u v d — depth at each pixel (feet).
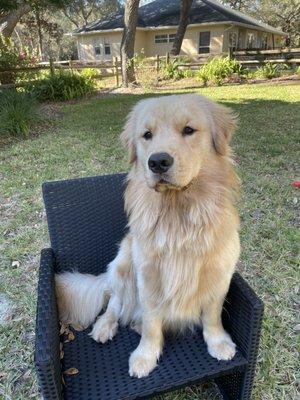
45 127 7.88
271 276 2.87
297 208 3.86
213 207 1.78
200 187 1.77
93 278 2.28
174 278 1.78
